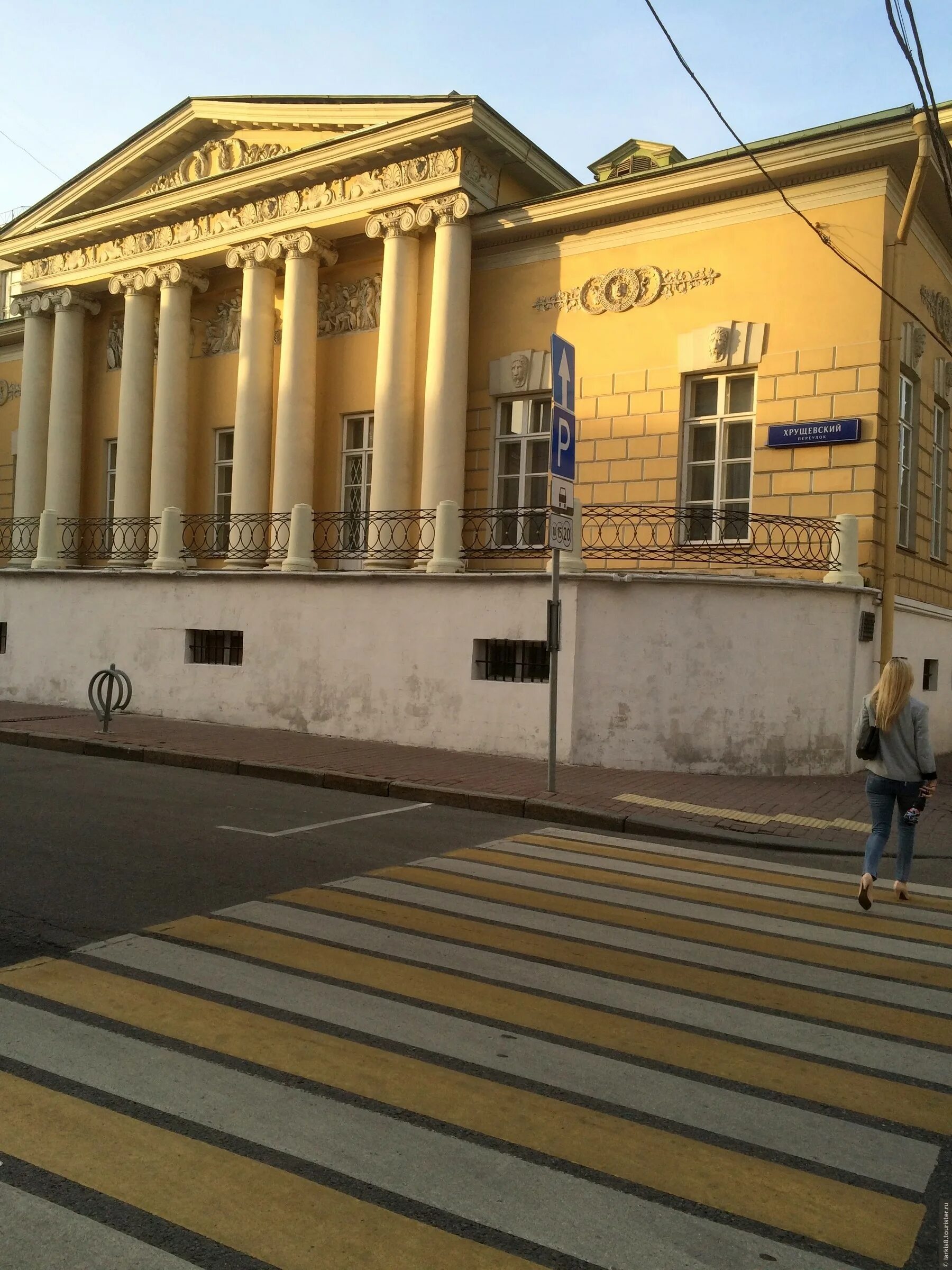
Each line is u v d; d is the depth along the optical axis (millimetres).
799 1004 4844
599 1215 3000
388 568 16141
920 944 5934
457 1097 3742
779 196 14000
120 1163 3215
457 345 15992
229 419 19578
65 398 21125
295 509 15461
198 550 17500
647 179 14562
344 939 5590
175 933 5586
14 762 12117
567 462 10453
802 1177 3268
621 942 5727
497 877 7230
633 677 11969
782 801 10516
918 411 15031
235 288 19625
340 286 18141
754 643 12000
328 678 14172
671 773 11812
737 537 14336
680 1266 2771
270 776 11633
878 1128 3623
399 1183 3137
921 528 15289
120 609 16422
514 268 16250
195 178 19344
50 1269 2684
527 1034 4359
